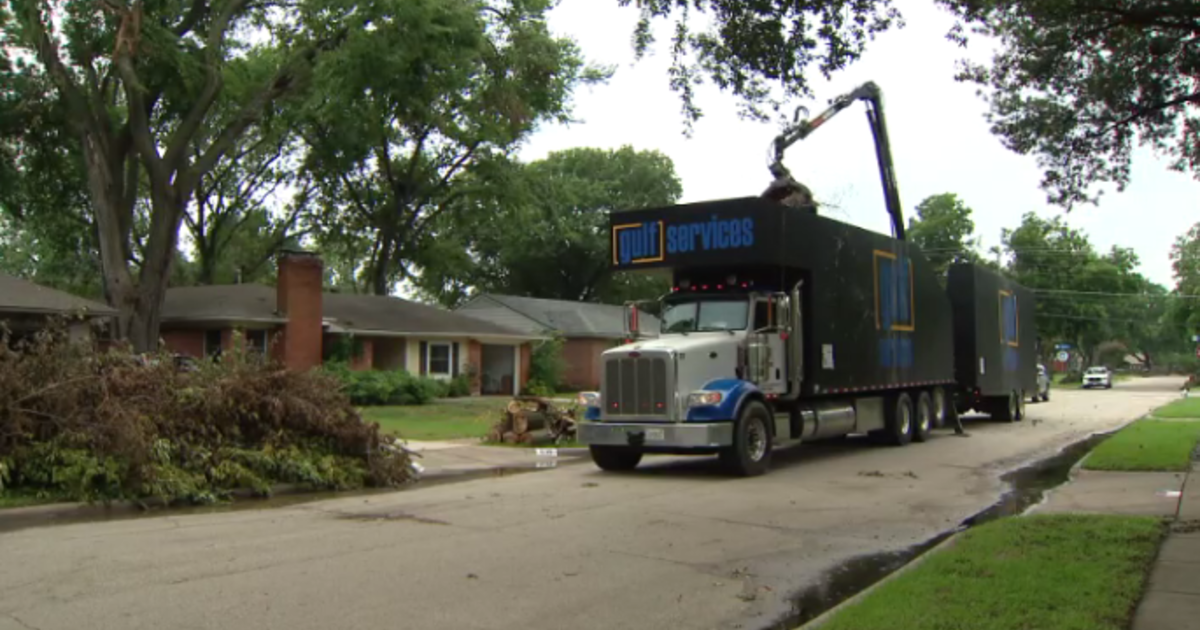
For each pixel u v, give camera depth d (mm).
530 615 6055
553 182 47219
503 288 71375
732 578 7230
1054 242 69375
